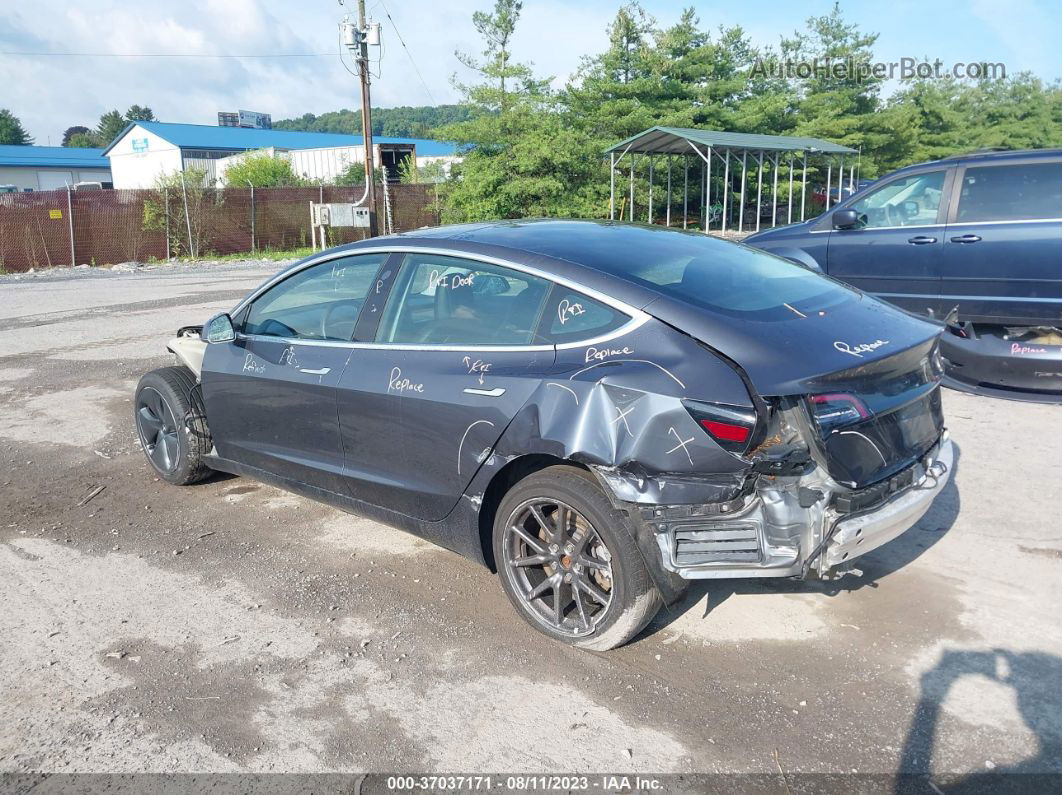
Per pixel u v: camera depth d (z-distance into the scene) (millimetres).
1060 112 44500
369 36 21969
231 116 71625
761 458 2873
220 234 26094
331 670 3311
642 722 2938
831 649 3342
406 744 2865
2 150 62688
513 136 27438
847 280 7484
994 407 6480
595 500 3145
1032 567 3930
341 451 4125
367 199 22812
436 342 3729
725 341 3031
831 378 2939
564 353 3297
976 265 6566
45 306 13914
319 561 4297
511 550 3523
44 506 5109
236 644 3512
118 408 7258
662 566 3059
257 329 4652
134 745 2883
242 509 5027
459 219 28766
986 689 3045
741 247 4242
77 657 3424
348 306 4180
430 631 3588
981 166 6648
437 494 3693
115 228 24188
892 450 3223
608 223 4336
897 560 4055
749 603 3721
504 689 3156
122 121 134125
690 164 32312
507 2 26562
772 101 32469
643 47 31234
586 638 3340
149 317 12250
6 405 7422
